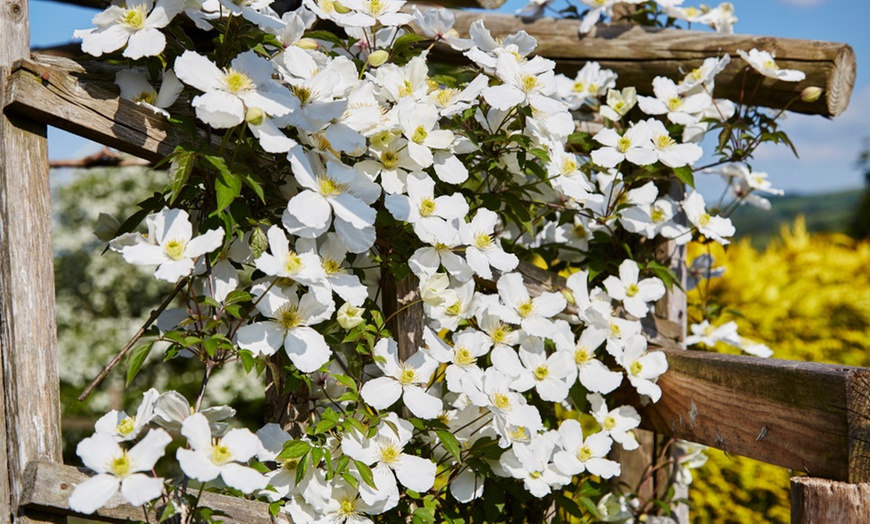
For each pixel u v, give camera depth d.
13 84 0.82
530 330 0.97
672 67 1.14
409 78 0.93
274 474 0.88
